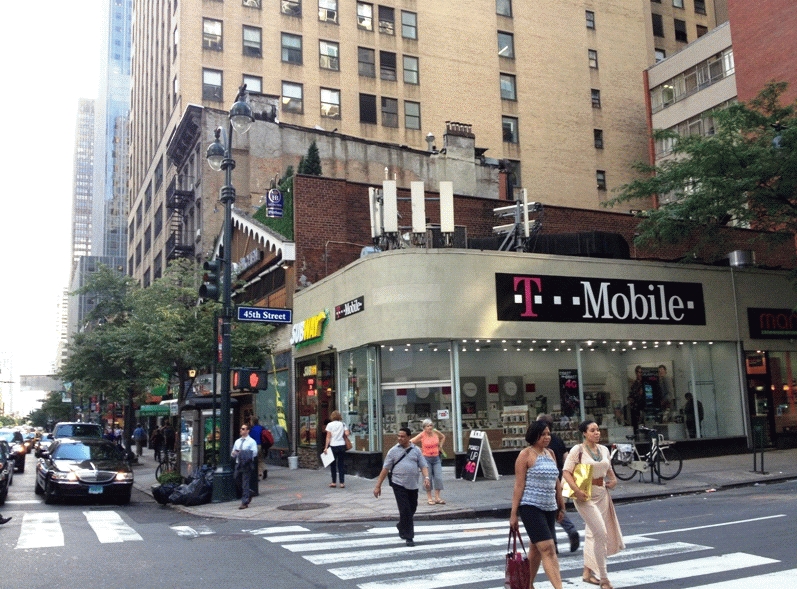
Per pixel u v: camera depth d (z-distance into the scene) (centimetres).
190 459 1920
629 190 2386
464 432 1812
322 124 4556
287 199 2514
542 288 1931
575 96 5281
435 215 2586
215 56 4412
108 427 5272
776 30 3484
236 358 2206
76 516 1407
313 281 2391
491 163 3953
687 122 4638
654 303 2097
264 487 1798
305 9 4662
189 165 4191
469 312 1828
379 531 1138
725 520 1092
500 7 5184
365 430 1911
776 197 2102
